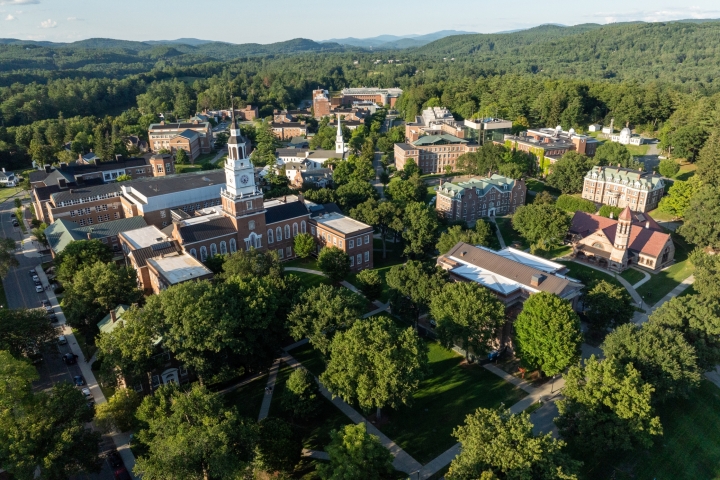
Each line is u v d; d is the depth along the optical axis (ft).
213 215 457.27
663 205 544.21
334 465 198.08
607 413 225.76
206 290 278.87
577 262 458.09
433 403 275.39
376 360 239.50
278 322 291.79
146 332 259.60
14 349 284.61
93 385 291.58
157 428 205.26
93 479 227.40
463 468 188.44
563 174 631.97
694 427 257.55
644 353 252.83
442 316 290.97
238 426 206.18
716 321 273.33
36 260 475.31
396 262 474.08
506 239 525.75
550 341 268.41
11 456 192.44
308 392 252.62
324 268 398.42
